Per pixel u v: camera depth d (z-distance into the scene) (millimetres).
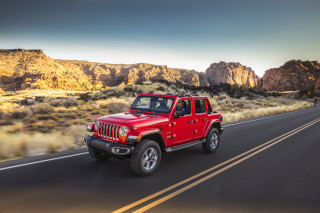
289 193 4309
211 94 40438
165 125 5340
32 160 5816
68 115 13062
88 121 12109
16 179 4551
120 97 25328
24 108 13289
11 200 3662
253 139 9578
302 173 5469
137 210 3453
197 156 6699
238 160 6402
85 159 6000
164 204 3693
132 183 4516
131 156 4777
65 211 3361
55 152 6844
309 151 7684
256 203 3861
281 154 7223
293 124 14734
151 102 5941
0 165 5379
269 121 16156
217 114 7199
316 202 3965
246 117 18547
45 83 192500
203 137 6672
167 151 5352
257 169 5680
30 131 9266
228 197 4055
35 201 3650
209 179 4887
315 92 90125
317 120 17234
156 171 5266
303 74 190250
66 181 4520
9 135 8055
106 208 3484
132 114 5633
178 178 4875
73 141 8031
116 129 4797
